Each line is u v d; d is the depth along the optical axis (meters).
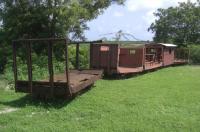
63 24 29.50
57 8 28.75
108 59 23.88
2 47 28.16
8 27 29.89
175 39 57.12
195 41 57.06
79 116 13.08
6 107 14.22
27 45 14.73
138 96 16.92
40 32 30.16
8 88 18.22
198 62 44.91
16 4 29.67
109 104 14.98
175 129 11.64
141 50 28.42
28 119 12.43
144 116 13.10
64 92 14.47
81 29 31.55
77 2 29.28
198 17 56.88
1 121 12.12
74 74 19.36
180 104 15.34
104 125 11.86
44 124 11.86
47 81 14.96
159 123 12.23
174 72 30.11
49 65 14.44
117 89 18.88
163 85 20.78
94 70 20.56
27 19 29.52
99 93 17.42
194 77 25.94
